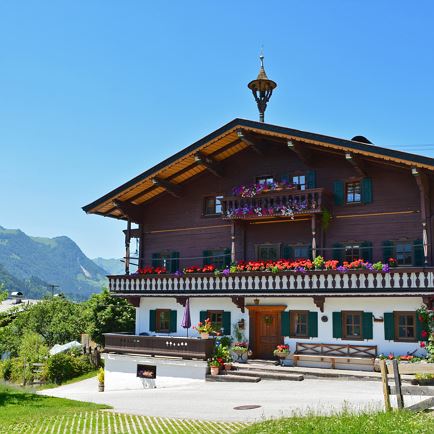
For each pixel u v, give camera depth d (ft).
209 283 86.89
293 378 71.15
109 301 126.00
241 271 85.05
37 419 47.42
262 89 96.02
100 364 121.29
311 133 78.59
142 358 82.64
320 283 77.97
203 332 81.10
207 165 89.92
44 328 151.53
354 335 78.02
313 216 81.51
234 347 83.66
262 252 89.92
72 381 109.09
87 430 41.93
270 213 83.92
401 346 74.38
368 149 74.90
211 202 96.02
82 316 148.56
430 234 76.89
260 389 64.80
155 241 99.76
